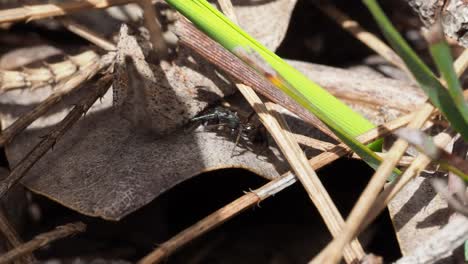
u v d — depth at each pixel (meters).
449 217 0.18
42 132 0.20
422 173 0.19
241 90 0.19
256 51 0.18
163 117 0.19
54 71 0.21
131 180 0.19
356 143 0.18
